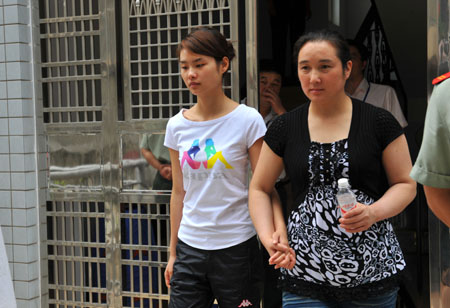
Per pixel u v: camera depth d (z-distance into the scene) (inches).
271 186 84.5
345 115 77.1
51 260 131.9
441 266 106.4
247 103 115.8
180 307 92.7
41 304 130.7
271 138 81.7
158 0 120.2
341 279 75.7
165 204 121.9
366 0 157.4
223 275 90.3
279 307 134.0
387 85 148.9
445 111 53.7
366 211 70.8
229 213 90.4
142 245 124.1
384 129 75.4
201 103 91.6
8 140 126.9
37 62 128.3
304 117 79.3
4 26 125.2
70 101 128.3
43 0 128.4
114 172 124.9
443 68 103.6
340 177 75.4
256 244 93.3
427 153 56.3
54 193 130.0
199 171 90.7
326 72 74.5
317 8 148.8
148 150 122.3
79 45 127.1
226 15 116.2
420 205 136.5
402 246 142.2
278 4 146.3
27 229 127.3
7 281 117.2
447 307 106.3
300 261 78.1
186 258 92.6
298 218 78.6
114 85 123.9
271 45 146.4
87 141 126.9
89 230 128.8
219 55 88.6
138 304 128.5
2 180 128.0
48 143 129.7
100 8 123.9
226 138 89.7
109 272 126.8
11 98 126.0
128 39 122.7
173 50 120.4
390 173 76.8
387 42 161.6
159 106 121.9
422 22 159.5
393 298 77.9
